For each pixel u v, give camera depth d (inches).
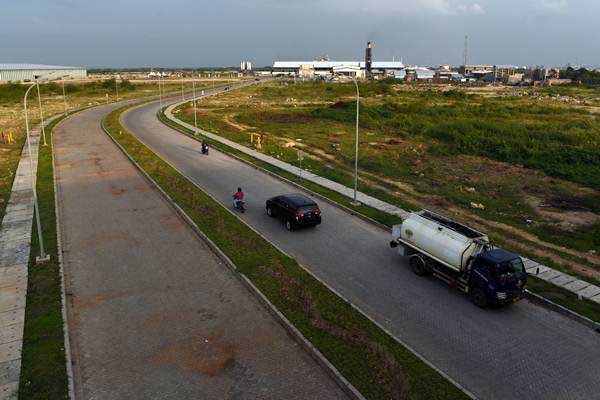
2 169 1493.6
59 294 692.1
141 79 7819.9
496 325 646.5
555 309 693.3
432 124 2564.0
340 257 866.1
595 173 1572.3
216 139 2121.1
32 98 4242.1
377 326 629.6
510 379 533.0
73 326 615.5
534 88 5718.5
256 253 852.0
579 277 792.9
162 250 869.8
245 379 516.4
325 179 1419.8
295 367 538.9
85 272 774.5
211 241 896.9
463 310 685.3
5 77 5880.9
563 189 1391.5
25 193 1224.2
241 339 592.7
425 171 1592.0
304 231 997.2
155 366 536.7
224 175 1472.7
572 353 586.9
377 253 888.9
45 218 1023.0
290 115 3085.6
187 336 597.3
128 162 1612.9
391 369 524.4
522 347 596.1
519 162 1731.1
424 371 535.2
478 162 1756.9
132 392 492.7
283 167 1562.5
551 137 2175.2
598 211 1191.6
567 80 6830.7
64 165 1557.6
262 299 684.7
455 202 1237.7
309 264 832.3
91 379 513.0
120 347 571.8
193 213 1059.9
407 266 834.2
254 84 6446.9
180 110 3304.6
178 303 679.1
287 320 626.5
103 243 898.1
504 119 2871.6
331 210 1145.4
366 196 1250.0
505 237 986.7
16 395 481.4
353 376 515.2
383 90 4985.2
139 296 698.2
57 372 516.7
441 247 746.8
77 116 2918.3
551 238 989.2
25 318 627.2
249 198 1225.4
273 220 1063.0
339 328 607.5
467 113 3088.1
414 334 618.8
